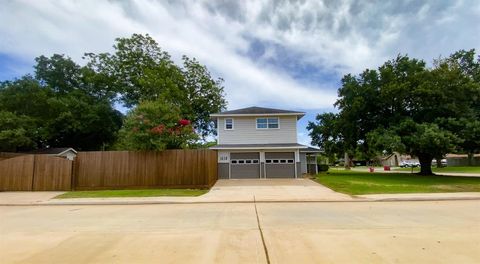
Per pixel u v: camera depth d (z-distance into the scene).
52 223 7.91
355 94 27.09
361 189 15.48
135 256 4.86
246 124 24.78
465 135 20.83
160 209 10.37
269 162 23.52
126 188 16.56
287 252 4.95
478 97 22.62
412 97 23.92
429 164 26.73
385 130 23.09
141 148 16.98
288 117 24.81
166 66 32.72
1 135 24.84
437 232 6.30
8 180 16.33
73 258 4.79
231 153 23.75
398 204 11.00
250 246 5.35
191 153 16.86
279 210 9.69
